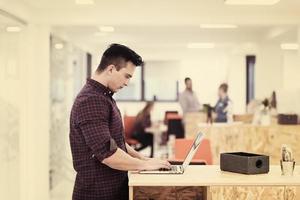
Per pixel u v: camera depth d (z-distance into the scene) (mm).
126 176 2666
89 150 2508
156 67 13188
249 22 5824
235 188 3055
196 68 12953
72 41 8633
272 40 8570
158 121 11797
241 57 12711
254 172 2676
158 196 2898
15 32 5285
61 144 7473
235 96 12719
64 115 7691
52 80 6863
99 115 2453
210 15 5797
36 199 5793
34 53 5727
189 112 9367
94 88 2537
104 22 5723
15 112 5305
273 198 3078
